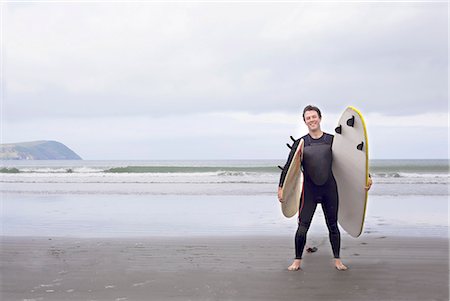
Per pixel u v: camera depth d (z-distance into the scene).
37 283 3.67
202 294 3.35
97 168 31.70
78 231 6.38
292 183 4.34
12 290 3.47
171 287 3.54
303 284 3.60
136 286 3.57
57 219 7.59
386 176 19.70
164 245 5.32
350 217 4.48
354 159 4.22
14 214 8.23
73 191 12.99
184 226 6.77
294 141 4.25
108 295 3.33
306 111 4.18
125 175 21.47
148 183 16.20
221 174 22.17
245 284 3.61
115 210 8.77
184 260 4.51
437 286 3.53
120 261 4.49
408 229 6.38
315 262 4.38
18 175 21.95
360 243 5.34
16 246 5.31
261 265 4.28
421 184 14.91
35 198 11.10
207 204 9.68
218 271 4.05
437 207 8.95
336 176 4.43
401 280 3.71
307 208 4.13
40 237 5.92
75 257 4.69
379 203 9.64
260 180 17.20
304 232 4.09
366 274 3.90
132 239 5.74
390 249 4.98
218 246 5.24
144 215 8.06
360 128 4.13
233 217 7.74
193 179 18.14
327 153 4.09
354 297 3.26
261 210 8.70
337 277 3.81
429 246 5.14
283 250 4.99
